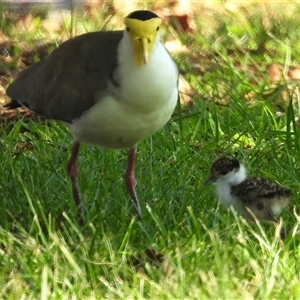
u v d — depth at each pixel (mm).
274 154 13320
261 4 19375
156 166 13133
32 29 18453
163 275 10141
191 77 16438
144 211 11836
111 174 12859
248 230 11242
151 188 12516
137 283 10055
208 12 19094
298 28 18250
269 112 14570
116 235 11125
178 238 10961
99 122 11438
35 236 11047
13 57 17297
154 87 11047
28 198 11125
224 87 16062
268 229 11562
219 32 18141
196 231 10898
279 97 15461
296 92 15438
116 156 13391
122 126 11438
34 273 10188
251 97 15695
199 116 14633
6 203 12008
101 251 10680
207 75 16469
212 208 11734
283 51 17469
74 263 10109
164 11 19062
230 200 11711
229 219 11406
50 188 12453
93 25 18531
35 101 12281
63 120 11977
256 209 11453
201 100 15383
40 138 14203
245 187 11516
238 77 16188
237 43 17750
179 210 11836
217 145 13711
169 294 9695
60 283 10023
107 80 11219
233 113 14805
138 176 12953
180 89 16047
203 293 9781
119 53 11180
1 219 11648
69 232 11320
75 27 18219
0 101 15758
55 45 17547
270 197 11320
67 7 19375
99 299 9711
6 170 12836
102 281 9945
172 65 11328
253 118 14383
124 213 11508
